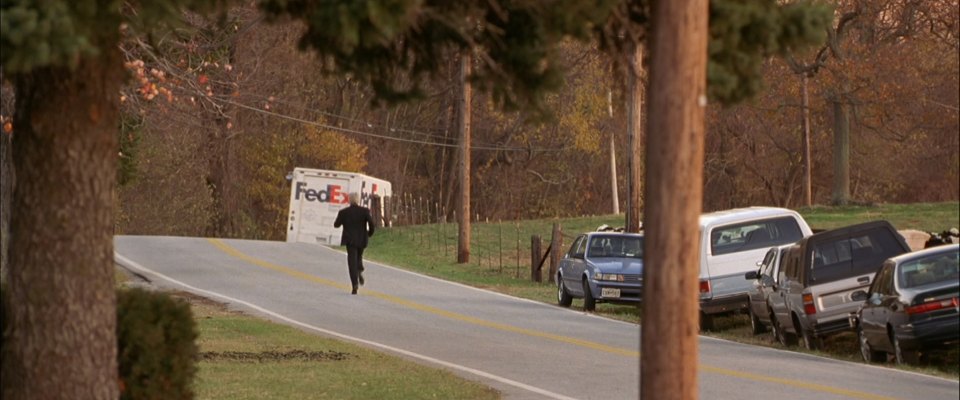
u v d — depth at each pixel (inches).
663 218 1221.7
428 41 1560.0
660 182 1222.9
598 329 3757.4
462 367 2763.3
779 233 3966.5
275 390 2256.4
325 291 4820.4
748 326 4128.9
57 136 1411.2
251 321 3592.5
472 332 3567.9
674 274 1220.5
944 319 2721.5
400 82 1800.0
